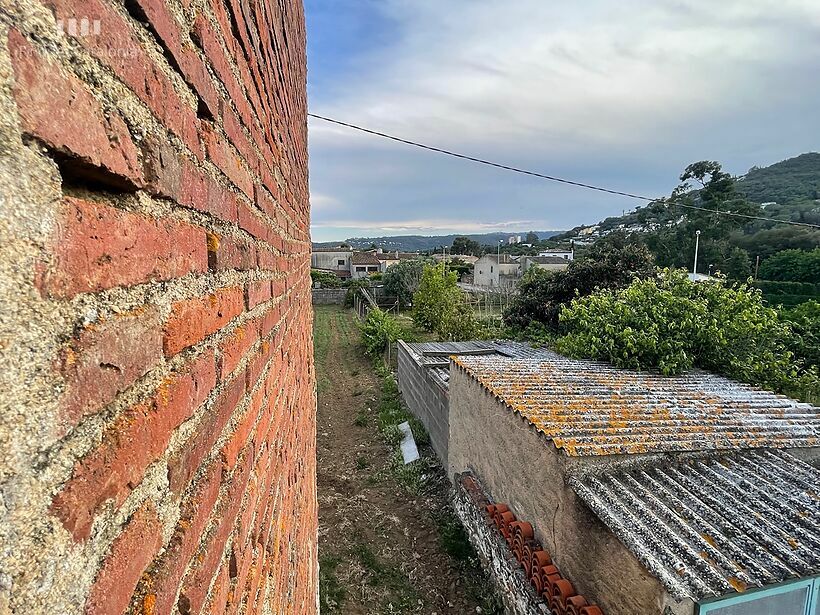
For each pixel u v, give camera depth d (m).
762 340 8.80
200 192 0.91
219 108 1.06
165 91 0.73
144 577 0.62
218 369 1.00
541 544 4.98
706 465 4.48
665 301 8.56
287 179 2.87
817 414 5.57
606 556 3.89
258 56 1.62
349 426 11.60
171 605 0.69
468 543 6.85
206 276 0.94
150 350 0.65
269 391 1.74
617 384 6.60
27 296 0.40
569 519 4.36
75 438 0.47
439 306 19.56
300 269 4.33
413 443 10.12
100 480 0.51
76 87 0.48
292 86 3.27
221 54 1.08
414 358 11.66
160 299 0.70
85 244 0.49
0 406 0.36
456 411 8.00
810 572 3.12
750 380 8.07
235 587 1.08
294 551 2.48
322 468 9.36
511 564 5.32
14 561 0.37
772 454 4.65
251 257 1.41
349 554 6.77
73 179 0.51
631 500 3.96
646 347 7.63
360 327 20.81
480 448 6.89
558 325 15.63
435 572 6.45
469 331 16.91
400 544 7.01
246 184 1.36
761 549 3.35
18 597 0.37
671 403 5.75
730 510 3.80
